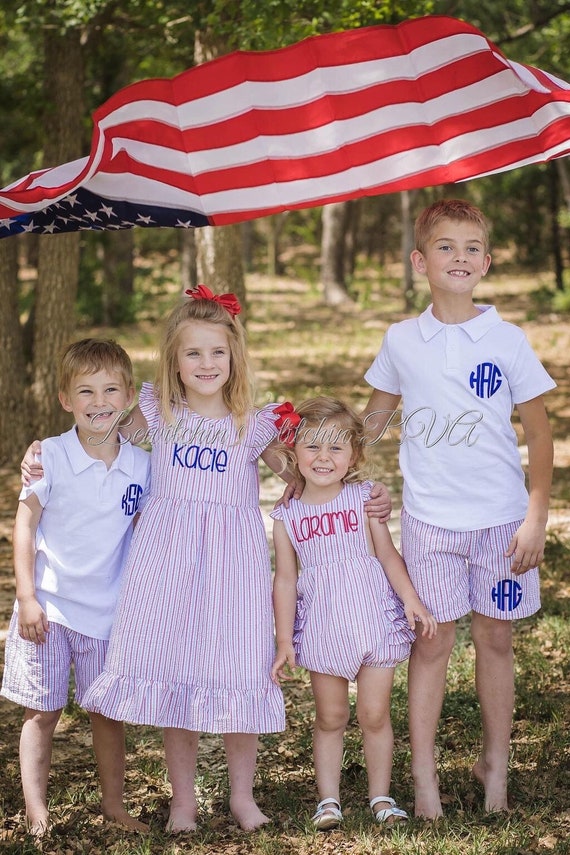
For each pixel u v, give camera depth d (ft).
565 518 27.27
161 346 11.58
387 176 13.38
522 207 126.21
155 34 38.65
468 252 11.23
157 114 12.34
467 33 12.01
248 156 13.10
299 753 13.94
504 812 11.27
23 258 131.85
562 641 17.89
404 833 10.45
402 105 12.87
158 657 11.03
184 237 79.00
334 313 89.61
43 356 37.37
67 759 14.23
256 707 11.07
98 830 11.20
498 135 12.88
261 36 26.17
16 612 11.56
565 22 50.19
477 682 11.94
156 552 11.19
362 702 11.35
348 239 112.06
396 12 28.45
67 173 12.55
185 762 11.51
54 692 11.44
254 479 11.73
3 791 12.63
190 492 11.30
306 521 11.43
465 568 11.60
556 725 13.93
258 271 134.41
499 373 11.27
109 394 11.43
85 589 11.46
